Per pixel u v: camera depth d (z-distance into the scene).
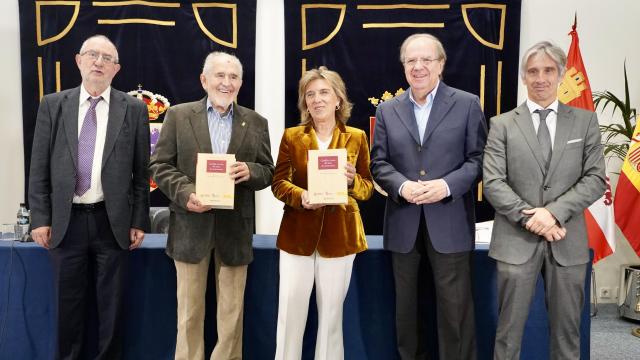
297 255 2.02
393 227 2.09
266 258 2.24
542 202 1.94
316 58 3.98
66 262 2.07
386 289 2.25
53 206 2.06
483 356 2.26
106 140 2.09
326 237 2.01
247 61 3.98
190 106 2.10
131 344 2.27
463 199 2.06
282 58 4.09
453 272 2.01
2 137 3.97
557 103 2.02
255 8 3.98
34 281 2.22
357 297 2.26
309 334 2.26
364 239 2.09
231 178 1.92
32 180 2.09
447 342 2.06
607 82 4.12
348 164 1.98
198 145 2.04
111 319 2.12
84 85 2.11
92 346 2.24
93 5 3.89
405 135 2.06
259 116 2.18
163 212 3.12
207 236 2.02
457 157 2.03
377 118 2.19
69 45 3.88
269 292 2.25
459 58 4.00
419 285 2.22
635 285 3.55
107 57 2.08
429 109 2.10
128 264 2.24
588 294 2.23
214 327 2.25
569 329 1.97
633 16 4.09
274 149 4.12
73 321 2.11
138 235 2.17
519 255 1.95
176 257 2.04
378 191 3.96
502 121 2.05
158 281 2.25
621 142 4.10
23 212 2.43
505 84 4.02
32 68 3.88
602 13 4.08
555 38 4.09
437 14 3.98
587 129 1.98
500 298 2.01
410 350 2.13
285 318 2.05
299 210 2.04
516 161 1.97
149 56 3.94
